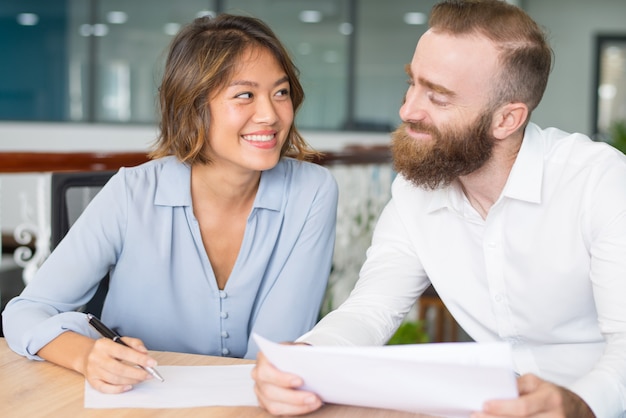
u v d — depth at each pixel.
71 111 6.64
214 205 1.52
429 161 1.26
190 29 1.46
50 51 6.59
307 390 1.00
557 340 1.36
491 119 1.23
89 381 1.10
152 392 1.08
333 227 1.62
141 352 1.15
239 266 1.51
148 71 6.56
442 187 1.35
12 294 3.01
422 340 2.95
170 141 1.52
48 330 1.22
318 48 6.51
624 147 7.04
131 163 2.53
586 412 0.99
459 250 1.40
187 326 1.51
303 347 0.94
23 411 1.02
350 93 6.52
